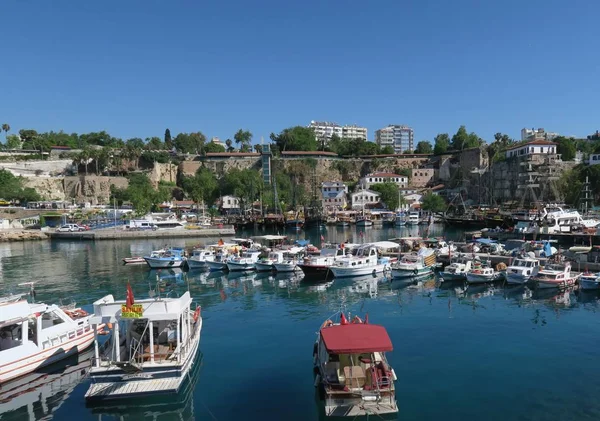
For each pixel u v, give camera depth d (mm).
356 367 19969
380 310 38469
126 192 152500
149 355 21797
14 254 78438
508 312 37219
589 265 50688
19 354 24688
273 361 26781
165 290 47719
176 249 70312
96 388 21094
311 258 56125
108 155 177375
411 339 30594
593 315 35938
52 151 184500
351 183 181625
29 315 25391
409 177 184875
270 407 21234
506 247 66500
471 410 20672
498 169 149500
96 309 22047
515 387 23062
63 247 88375
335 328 22750
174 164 191250
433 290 46344
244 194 150875
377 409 19141
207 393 22734
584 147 170625
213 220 128625
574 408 20859
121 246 89000
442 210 143125
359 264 54875
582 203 110750
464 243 69000
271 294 45406
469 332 32031
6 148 189625
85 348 28703
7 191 140750
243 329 33250
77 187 162250
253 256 61562
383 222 130875
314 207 142375
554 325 33438
